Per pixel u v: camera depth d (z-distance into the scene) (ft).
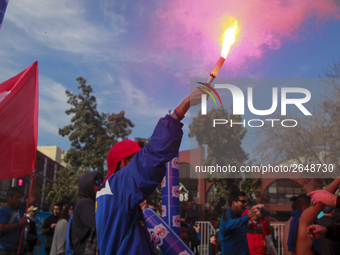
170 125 4.06
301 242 7.66
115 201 4.18
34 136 14.94
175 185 11.82
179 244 7.87
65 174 71.31
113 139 74.33
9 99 14.44
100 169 70.33
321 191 6.75
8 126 14.42
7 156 14.25
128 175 4.17
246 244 10.28
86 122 74.33
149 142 4.10
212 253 20.53
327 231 6.89
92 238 5.62
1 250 13.05
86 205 7.55
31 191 14.56
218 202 58.80
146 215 8.13
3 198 97.66
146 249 4.28
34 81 15.12
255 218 9.89
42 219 24.26
